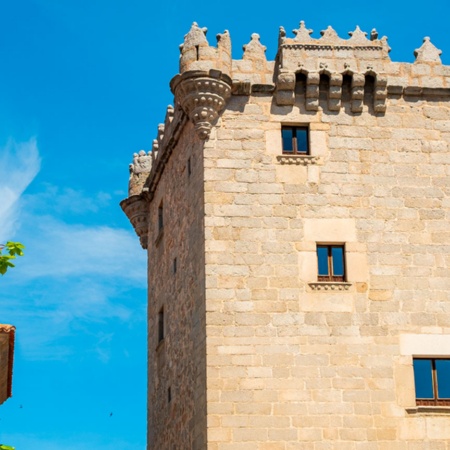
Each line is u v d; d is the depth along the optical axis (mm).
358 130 34156
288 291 32125
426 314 32469
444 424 31391
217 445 30469
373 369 31703
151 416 41344
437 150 34375
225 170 33188
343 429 31047
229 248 32406
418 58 35156
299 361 31500
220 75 33188
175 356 36375
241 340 31516
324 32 34656
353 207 33281
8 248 21328
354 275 32562
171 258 38281
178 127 36812
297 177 33375
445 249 33250
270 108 34000
